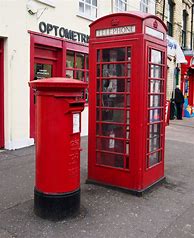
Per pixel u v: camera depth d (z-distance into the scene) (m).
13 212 4.33
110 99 5.22
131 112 4.97
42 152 4.08
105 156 5.34
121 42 4.93
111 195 5.04
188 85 20.28
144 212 4.52
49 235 3.79
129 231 3.98
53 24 8.75
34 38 8.13
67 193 4.13
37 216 4.21
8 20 7.36
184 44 20.72
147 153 5.18
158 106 5.51
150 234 3.94
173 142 10.16
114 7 11.75
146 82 4.91
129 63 4.92
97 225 4.07
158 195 5.19
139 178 5.04
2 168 6.27
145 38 4.80
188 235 3.97
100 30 5.13
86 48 10.18
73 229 3.94
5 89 7.55
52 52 9.09
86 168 6.50
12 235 3.76
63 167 4.07
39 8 8.17
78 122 4.16
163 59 5.49
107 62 5.09
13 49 7.54
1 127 7.63
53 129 4.01
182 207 4.78
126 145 5.11
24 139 7.99
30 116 8.16
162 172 5.80
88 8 10.48
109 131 5.29
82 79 10.28
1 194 4.96
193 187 5.73
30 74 8.06
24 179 5.68
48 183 4.09
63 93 3.93
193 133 12.53
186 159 7.87
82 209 4.50
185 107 18.86
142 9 14.20
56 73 9.28
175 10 17.92
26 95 7.98
